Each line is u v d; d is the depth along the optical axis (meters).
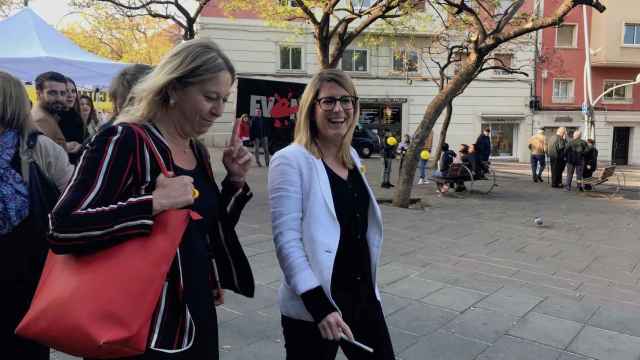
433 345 3.68
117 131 1.60
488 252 6.86
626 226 9.41
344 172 2.24
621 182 18.61
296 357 2.15
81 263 1.45
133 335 1.41
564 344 3.73
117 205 1.49
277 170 2.12
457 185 13.95
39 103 3.56
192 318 1.63
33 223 2.19
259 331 3.77
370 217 2.25
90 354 1.39
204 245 1.76
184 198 1.58
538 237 8.11
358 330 2.17
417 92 27.22
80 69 7.07
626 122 30.22
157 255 1.50
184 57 1.68
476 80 28.23
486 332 3.92
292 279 2.00
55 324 1.38
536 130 29.19
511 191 14.70
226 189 2.05
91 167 1.52
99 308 1.39
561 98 29.39
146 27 23.89
